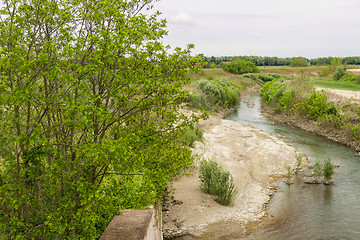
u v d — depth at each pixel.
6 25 4.43
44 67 4.27
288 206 11.18
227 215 10.35
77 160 4.77
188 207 10.65
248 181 13.40
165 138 6.05
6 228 4.27
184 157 6.96
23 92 3.90
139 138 5.29
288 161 15.93
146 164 6.20
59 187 4.55
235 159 15.78
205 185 11.84
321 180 13.55
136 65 5.38
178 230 9.34
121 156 4.45
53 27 4.84
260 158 16.11
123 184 6.77
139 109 5.76
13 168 4.40
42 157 4.59
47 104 4.34
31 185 4.50
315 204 11.31
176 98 5.75
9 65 3.79
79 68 4.19
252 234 9.30
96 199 4.72
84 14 4.93
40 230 4.48
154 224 6.18
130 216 5.45
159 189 8.00
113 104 5.54
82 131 4.87
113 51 4.96
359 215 10.46
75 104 4.54
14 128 4.41
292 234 9.30
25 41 4.62
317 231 9.48
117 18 5.11
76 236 4.66
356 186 12.80
